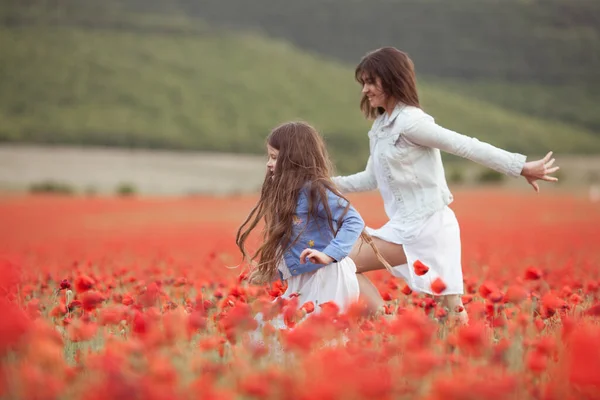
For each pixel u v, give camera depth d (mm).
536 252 25422
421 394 5738
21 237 38531
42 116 170625
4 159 120188
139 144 158500
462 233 38000
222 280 13898
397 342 6641
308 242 9148
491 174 109562
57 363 5883
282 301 7891
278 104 197375
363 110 10852
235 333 7113
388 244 10242
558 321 8750
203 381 5516
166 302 9758
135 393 4914
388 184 10445
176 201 74438
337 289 9172
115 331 8625
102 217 55625
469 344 6441
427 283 10102
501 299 8773
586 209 61062
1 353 5742
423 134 10062
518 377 6277
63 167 116562
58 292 10844
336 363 5328
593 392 5848
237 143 166625
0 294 9578
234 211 61906
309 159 9281
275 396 5445
